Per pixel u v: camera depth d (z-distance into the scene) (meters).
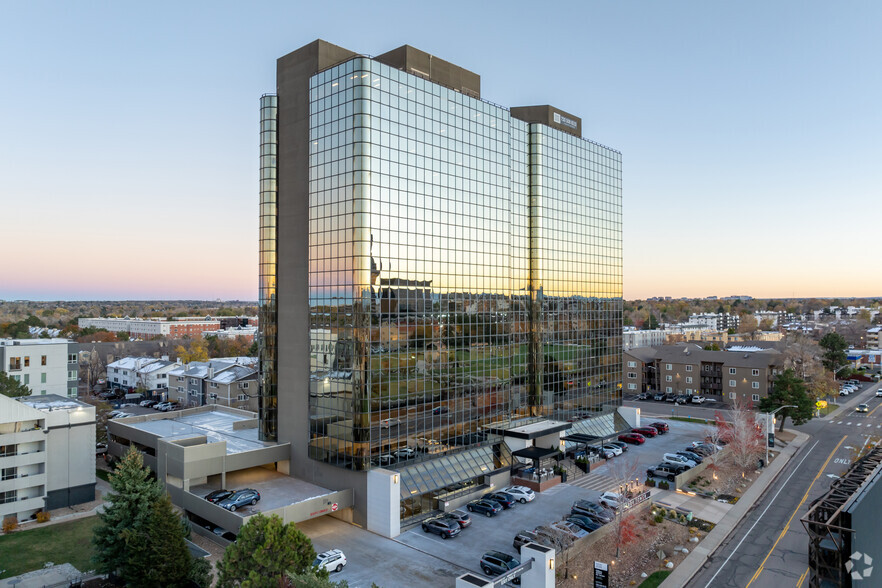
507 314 69.38
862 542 33.25
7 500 52.25
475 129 66.31
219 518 47.12
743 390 119.12
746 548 47.03
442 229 61.06
